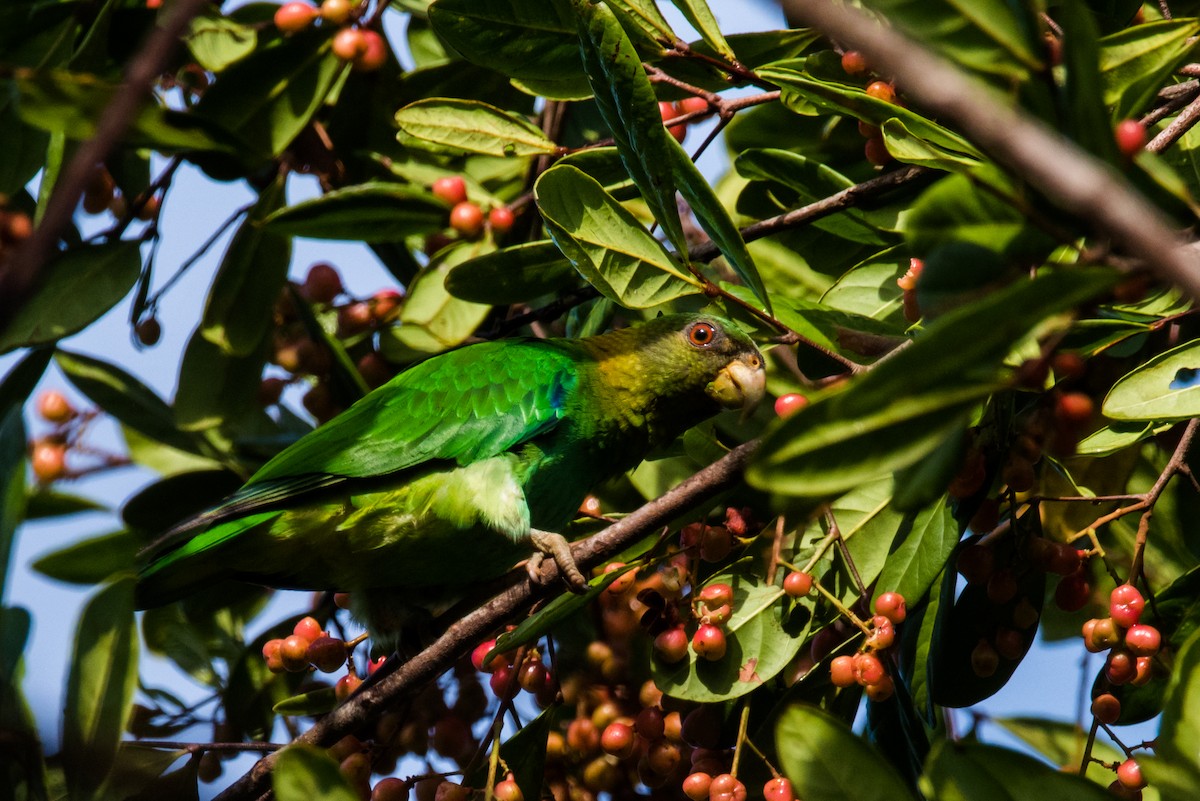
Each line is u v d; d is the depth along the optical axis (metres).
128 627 5.53
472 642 6.91
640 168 6.75
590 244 6.84
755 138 9.32
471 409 8.70
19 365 8.48
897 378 3.96
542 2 7.50
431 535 8.57
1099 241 4.14
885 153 7.84
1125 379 6.82
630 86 6.41
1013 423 6.51
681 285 6.91
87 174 3.67
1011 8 4.24
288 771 5.55
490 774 6.69
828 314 7.63
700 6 7.79
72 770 5.54
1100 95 4.09
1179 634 6.75
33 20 7.93
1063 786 5.26
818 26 3.12
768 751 7.12
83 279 8.20
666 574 7.12
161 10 8.05
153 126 6.14
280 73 8.39
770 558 7.24
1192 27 5.61
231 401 9.02
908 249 7.40
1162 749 5.30
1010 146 3.18
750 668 6.94
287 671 7.70
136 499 9.32
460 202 8.48
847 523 7.32
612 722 7.89
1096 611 8.52
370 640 9.09
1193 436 7.29
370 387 9.70
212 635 10.15
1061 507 8.54
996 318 3.83
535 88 7.91
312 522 8.46
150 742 6.96
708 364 9.05
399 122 8.16
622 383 9.09
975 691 7.23
